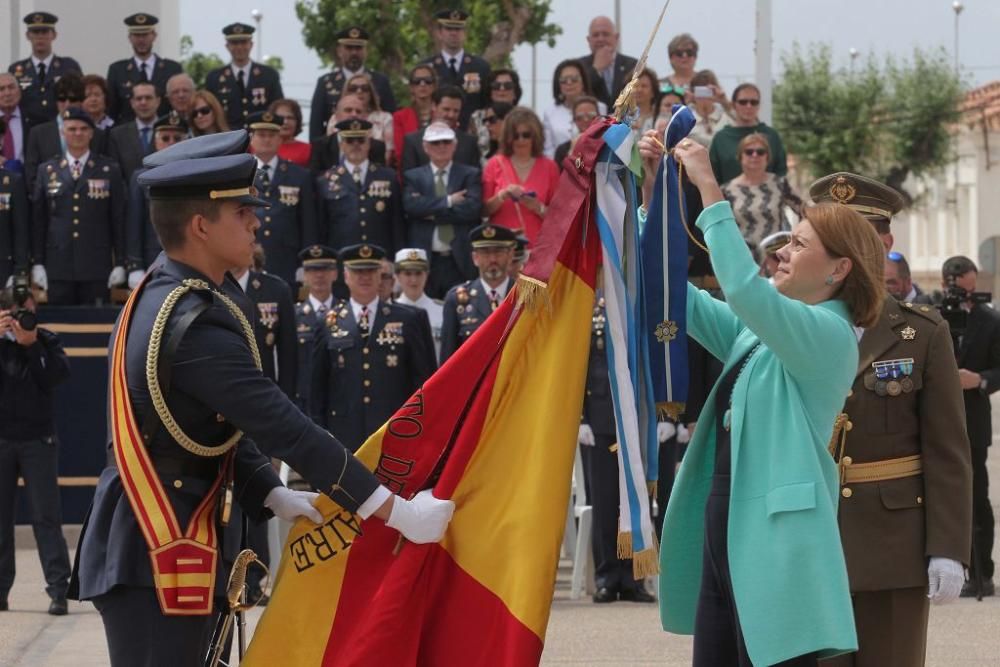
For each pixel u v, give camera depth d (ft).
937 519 21.83
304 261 44.24
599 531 38.50
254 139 48.65
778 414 19.45
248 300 20.71
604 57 55.93
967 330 39.68
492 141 53.57
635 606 38.04
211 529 17.83
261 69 58.13
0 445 38.58
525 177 48.96
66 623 36.96
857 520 22.00
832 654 19.29
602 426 37.81
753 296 18.80
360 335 40.96
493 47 129.59
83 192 49.78
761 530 19.13
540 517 18.67
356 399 40.70
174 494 17.69
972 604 38.24
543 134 49.44
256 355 18.31
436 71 56.75
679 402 19.99
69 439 48.62
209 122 50.57
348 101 51.70
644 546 19.17
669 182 20.21
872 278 20.04
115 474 18.02
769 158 50.80
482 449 19.25
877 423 22.12
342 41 57.11
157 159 18.83
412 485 19.45
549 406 19.04
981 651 32.04
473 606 18.72
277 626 18.90
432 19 127.75
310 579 19.03
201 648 17.81
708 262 43.65
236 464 19.22
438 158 48.65
